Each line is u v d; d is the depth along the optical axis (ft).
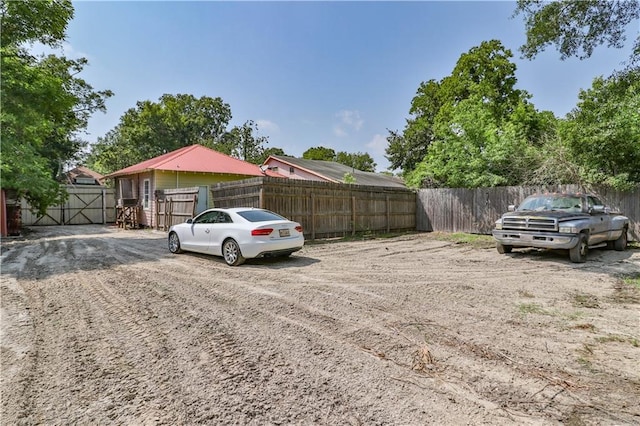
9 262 26.58
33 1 39.47
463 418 7.76
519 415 7.89
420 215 56.08
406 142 94.07
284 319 14.15
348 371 9.91
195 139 133.90
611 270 24.29
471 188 50.75
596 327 13.42
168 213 52.39
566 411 8.04
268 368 10.07
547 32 28.02
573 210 30.14
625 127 33.96
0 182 39.19
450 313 14.97
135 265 25.38
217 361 10.50
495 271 23.86
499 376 9.66
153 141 116.06
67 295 17.53
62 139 78.74
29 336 12.37
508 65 84.43
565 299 17.19
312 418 7.73
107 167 112.37
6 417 7.74
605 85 34.88
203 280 20.76
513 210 32.65
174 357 10.76
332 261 27.55
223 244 26.12
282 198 38.04
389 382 9.32
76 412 7.94
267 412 7.96
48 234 49.44
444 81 90.79
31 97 36.65
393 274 22.70
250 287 19.15
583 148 38.11
